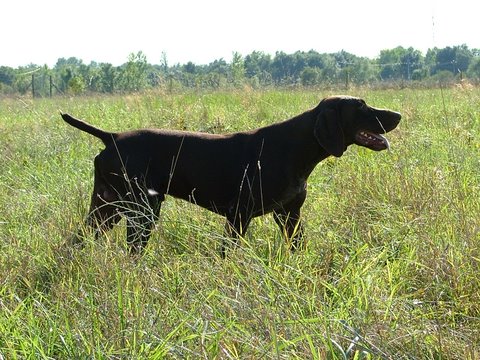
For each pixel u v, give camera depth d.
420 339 3.23
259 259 3.54
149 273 3.51
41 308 3.35
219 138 4.16
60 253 3.72
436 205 4.11
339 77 15.40
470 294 3.55
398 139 5.62
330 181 4.74
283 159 4.09
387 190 4.38
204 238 4.01
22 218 4.33
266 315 3.26
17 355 3.15
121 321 3.23
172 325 3.29
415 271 3.71
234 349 3.14
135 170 4.11
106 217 4.17
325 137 4.07
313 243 3.97
